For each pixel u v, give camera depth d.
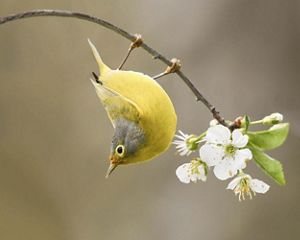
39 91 11.77
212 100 10.50
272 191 10.69
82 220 11.57
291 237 10.55
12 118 11.86
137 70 10.93
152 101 5.28
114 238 11.20
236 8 10.58
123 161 5.36
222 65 10.55
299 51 10.35
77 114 11.69
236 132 4.95
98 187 11.52
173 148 11.03
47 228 11.67
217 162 4.98
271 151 10.59
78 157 11.68
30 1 11.59
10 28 11.68
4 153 11.86
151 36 10.95
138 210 11.17
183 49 10.75
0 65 11.77
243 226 10.70
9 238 11.87
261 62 10.47
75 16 5.00
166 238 10.95
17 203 11.91
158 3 11.02
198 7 10.78
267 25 10.47
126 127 5.29
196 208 10.88
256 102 10.38
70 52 11.64
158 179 11.16
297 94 10.30
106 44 11.33
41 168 11.83
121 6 11.27
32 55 11.74
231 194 10.83
